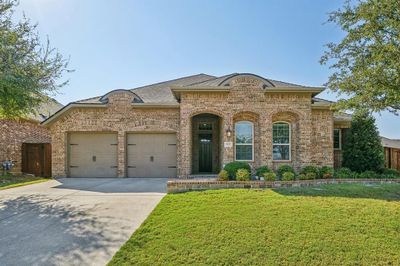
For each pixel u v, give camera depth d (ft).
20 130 65.51
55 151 57.31
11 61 38.11
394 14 27.84
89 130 57.16
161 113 57.41
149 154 58.08
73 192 38.96
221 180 41.34
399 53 26.58
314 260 17.62
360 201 29.60
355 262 17.42
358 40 30.89
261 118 52.75
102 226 23.67
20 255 18.25
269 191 35.32
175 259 17.70
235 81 53.11
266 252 18.52
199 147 62.34
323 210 26.20
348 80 31.73
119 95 57.47
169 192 37.60
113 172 57.82
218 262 17.39
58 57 53.47
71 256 18.11
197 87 51.72
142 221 24.82
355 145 56.39
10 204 31.73
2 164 60.59
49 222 24.94
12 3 40.65
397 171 55.98
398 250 18.74
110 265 16.96
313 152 56.29
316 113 56.95
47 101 46.34
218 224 23.00
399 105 29.96
